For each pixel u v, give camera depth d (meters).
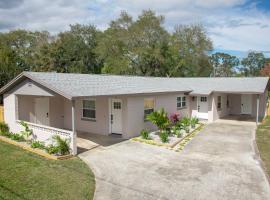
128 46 41.41
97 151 10.83
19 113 13.67
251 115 22.70
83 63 47.12
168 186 7.34
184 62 44.16
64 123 15.80
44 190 6.93
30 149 10.78
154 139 13.03
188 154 10.55
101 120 13.94
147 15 40.22
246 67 77.56
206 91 19.19
